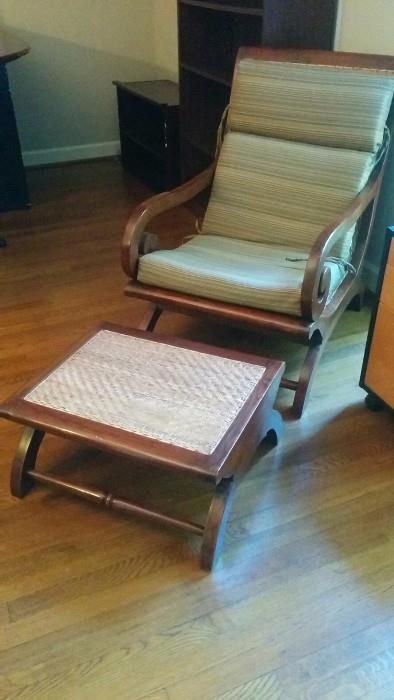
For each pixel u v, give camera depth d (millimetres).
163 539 1405
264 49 2059
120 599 1269
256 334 2176
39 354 2061
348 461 1619
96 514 1470
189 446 1208
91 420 1282
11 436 1717
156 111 3422
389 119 1967
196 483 1562
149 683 1120
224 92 2975
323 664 1147
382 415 1780
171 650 1173
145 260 1787
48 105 3727
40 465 1614
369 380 1746
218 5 2395
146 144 3475
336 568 1330
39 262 2705
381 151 1933
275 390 1450
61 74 3664
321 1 2098
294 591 1281
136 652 1170
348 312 2277
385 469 1595
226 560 1349
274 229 2035
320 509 1477
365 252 2125
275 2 2047
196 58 2826
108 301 2398
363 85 1885
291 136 2020
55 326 2227
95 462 1627
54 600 1267
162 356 1498
